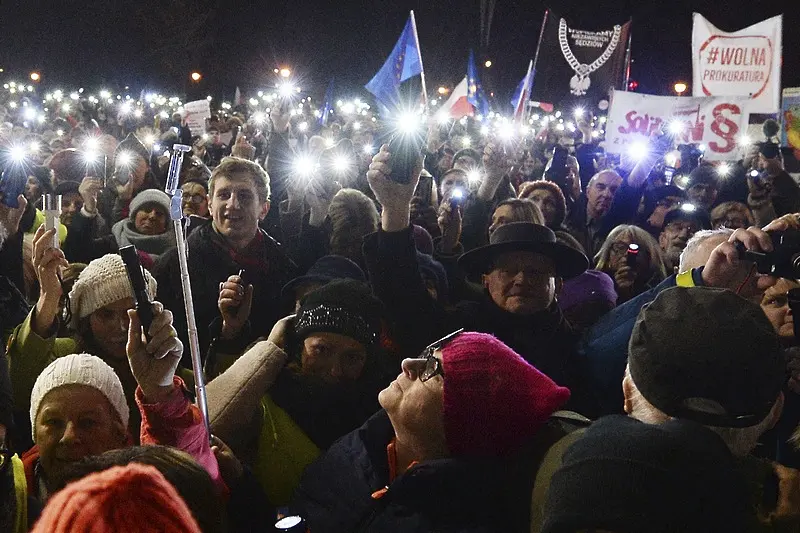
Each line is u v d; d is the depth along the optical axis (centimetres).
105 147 650
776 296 253
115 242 479
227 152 995
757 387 164
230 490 235
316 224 477
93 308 285
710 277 248
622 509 126
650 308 178
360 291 287
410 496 209
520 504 206
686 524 127
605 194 606
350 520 217
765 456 237
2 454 186
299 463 270
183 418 210
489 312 314
